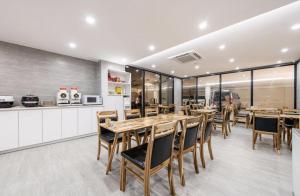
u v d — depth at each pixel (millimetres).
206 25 2420
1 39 3057
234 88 6266
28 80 3500
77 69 4367
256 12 2041
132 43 3213
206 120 2285
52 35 2844
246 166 2287
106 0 1840
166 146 1536
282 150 2994
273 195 1604
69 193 1620
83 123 3943
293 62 4781
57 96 3682
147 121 2414
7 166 2246
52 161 2424
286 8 2025
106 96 4613
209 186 1768
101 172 2082
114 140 2127
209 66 5434
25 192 1634
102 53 3947
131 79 5648
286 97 5062
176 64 5199
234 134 4273
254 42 3180
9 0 1814
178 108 7824
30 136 3061
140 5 1938
